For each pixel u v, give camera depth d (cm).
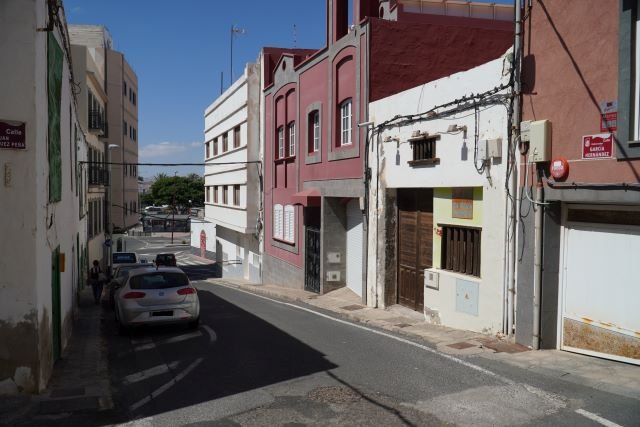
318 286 1953
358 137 1576
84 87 2748
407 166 1300
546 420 582
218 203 3812
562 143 834
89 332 1316
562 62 833
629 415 588
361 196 1558
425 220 1294
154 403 709
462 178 1084
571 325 857
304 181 2088
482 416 601
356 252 1788
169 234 8225
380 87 1523
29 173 680
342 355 912
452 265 1155
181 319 1227
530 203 888
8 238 677
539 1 876
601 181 774
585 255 834
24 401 682
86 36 4597
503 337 955
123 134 4603
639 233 759
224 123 3478
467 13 1778
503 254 959
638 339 762
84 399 713
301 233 2152
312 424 603
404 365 826
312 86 1992
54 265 890
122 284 1315
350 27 1767
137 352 1041
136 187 5384
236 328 1238
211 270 4325
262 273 2761
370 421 603
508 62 941
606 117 766
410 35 1539
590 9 788
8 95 669
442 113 1148
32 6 675
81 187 2036
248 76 2861
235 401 697
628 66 731
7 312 684
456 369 789
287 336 1107
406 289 1388
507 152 944
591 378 718
